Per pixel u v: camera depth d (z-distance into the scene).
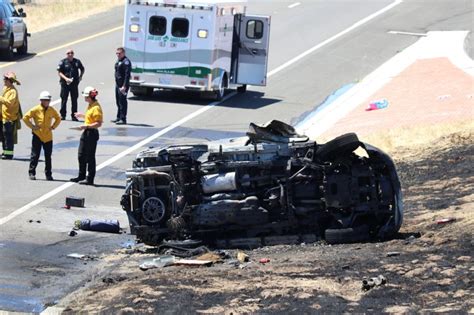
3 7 100.44
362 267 33.06
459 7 129.12
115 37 113.62
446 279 30.23
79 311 30.14
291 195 39.25
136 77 82.75
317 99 84.38
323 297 29.31
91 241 42.16
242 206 39.31
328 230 38.69
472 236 35.69
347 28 117.00
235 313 28.27
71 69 74.38
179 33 81.56
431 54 100.25
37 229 44.12
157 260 37.47
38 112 55.28
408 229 39.66
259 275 33.03
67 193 52.75
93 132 54.62
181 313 28.61
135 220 40.59
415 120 69.06
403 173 52.12
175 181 40.03
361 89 86.25
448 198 45.03
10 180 55.53
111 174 57.75
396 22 120.31
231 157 39.97
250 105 82.00
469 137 58.97
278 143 39.97
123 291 31.77
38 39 113.25
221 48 83.06
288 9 129.88
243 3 87.44
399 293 29.17
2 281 34.75
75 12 130.12
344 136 38.53
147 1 81.69
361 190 38.56
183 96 85.56
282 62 100.31
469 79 83.62
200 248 38.91
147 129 71.75
